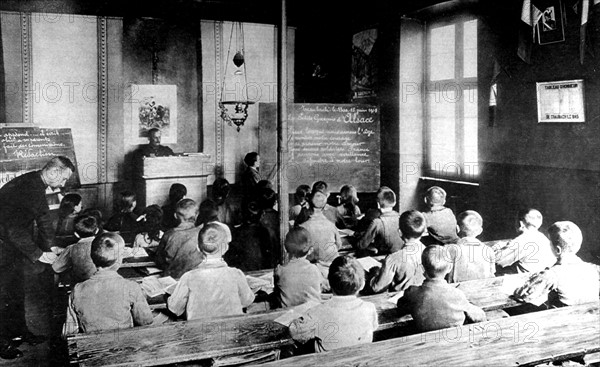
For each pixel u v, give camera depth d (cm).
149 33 868
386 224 483
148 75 874
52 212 606
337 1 848
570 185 561
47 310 476
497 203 664
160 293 376
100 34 839
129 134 868
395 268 365
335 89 950
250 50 931
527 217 427
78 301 301
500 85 654
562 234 332
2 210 471
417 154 837
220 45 914
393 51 830
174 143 898
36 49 804
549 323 283
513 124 635
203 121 913
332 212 621
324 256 463
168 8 761
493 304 327
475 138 754
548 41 574
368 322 272
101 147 849
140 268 446
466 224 400
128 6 762
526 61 602
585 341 259
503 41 647
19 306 454
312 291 341
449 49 786
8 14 781
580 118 545
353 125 812
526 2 584
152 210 546
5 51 784
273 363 233
